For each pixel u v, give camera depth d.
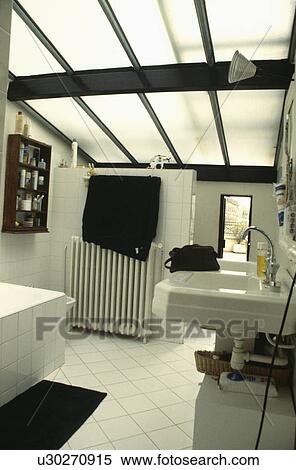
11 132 2.95
